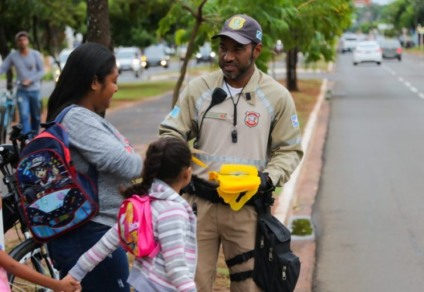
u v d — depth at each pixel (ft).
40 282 14.52
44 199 15.39
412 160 53.52
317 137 67.56
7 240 27.45
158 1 66.59
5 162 17.81
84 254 14.93
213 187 17.79
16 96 55.01
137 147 56.18
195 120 18.29
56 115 15.89
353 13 47.32
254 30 17.71
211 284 18.45
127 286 16.38
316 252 30.68
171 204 14.53
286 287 17.60
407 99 106.42
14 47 83.41
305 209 38.83
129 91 124.98
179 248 14.35
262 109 17.89
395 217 36.35
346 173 49.08
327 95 112.37
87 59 15.71
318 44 69.97
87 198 15.37
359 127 74.28
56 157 15.29
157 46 237.66
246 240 17.87
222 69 17.80
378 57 220.23
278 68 192.03
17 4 70.90
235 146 17.87
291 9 33.76
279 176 17.71
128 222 14.53
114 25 112.68
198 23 32.14
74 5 96.27
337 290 25.88
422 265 28.43
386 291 25.64
